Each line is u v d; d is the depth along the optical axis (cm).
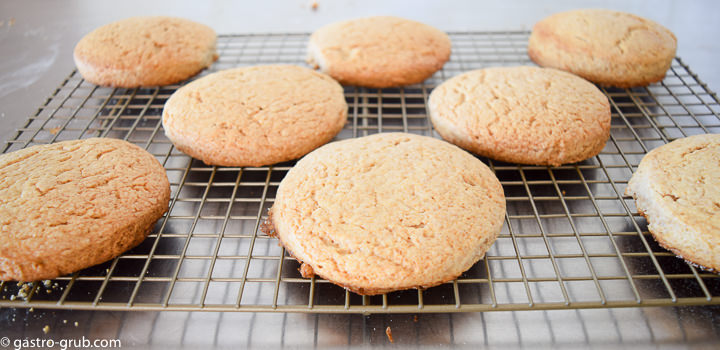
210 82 26
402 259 19
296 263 21
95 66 28
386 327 20
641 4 39
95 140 24
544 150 24
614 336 19
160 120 27
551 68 29
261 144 24
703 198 21
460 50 34
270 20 37
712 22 36
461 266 20
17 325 20
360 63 29
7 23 36
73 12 37
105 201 21
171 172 25
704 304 19
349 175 22
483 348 19
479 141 25
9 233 20
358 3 40
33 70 31
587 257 20
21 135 27
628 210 22
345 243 20
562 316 20
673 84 29
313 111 26
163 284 21
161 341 19
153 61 28
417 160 22
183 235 22
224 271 21
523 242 22
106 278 20
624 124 27
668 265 21
